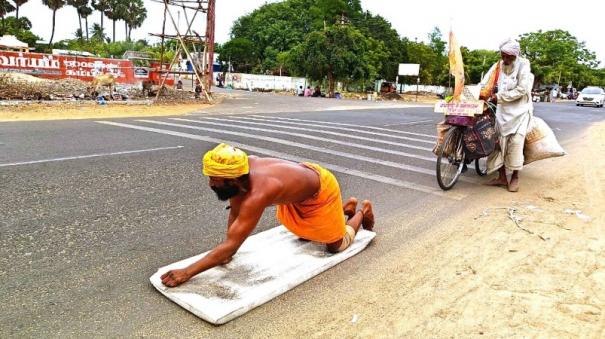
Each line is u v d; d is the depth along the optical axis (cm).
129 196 500
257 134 1006
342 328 269
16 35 5128
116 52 4703
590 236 435
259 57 6838
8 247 351
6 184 517
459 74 580
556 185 657
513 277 342
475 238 424
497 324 278
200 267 293
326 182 334
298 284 317
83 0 7194
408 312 289
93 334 249
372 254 379
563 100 6034
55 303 277
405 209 511
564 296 314
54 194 490
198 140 880
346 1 6619
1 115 1216
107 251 356
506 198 576
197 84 2145
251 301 280
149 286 304
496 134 605
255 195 287
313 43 3744
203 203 491
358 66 3806
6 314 261
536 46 6488
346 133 1124
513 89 579
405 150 905
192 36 2034
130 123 1136
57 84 1858
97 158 677
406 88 6444
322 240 348
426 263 365
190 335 254
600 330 273
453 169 622
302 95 3800
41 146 757
